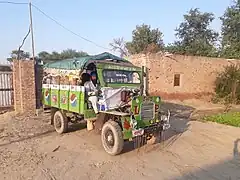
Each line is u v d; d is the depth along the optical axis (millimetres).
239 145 7738
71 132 9125
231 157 6625
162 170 5656
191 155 6738
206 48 36719
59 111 9008
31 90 12328
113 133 6457
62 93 8672
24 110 12195
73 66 8266
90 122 7812
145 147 7332
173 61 19125
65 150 7074
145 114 6613
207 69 21141
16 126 9977
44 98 10078
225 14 32344
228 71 20484
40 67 12750
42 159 6316
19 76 12203
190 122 11344
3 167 5742
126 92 7234
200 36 40094
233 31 31750
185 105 17938
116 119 6832
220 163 6164
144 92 8742
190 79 20172
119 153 6641
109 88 7219
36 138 8336
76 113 8484
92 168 5746
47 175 5328
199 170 5684
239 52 29016
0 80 12539
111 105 6918
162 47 38719
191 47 37969
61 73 8953
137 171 5582
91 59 8094
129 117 6422
